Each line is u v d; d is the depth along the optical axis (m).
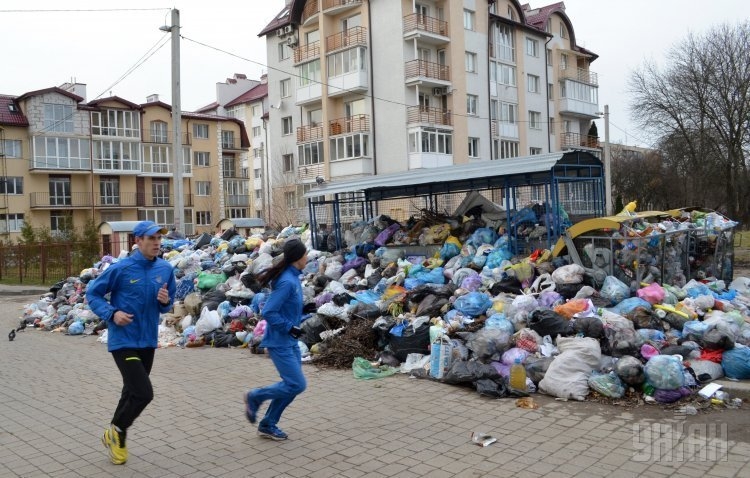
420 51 34.53
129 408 4.71
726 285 11.11
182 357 9.27
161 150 50.31
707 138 32.44
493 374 6.62
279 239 15.24
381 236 12.92
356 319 8.78
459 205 13.66
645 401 6.01
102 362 9.14
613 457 4.63
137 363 4.73
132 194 48.62
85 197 46.19
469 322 7.88
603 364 6.56
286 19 39.56
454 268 10.34
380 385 7.06
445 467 4.53
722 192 36.69
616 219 9.09
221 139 55.06
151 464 4.80
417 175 12.23
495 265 9.99
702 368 6.40
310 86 37.28
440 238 11.80
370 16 34.62
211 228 53.59
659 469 4.39
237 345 9.93
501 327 7.40
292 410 6.16
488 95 37.91
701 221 11.50
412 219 13.52
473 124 36.88
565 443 4.96
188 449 5.12
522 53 41.34
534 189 13.07
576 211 11.98
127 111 48.12
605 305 8.03
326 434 5.38
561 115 46.69
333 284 10.85
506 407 6.04
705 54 32.41
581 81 47.34
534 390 6.55
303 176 37.91
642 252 8.81
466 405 6.15
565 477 4.28
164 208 50.59
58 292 15.36
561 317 7.34
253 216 62.88
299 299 5.19
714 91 32.19
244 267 12.70
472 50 36.84
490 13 38.38
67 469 4.75
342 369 7.93
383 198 14.75
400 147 33.78
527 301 7.98
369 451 4.92
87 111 46.12
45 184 44.56
